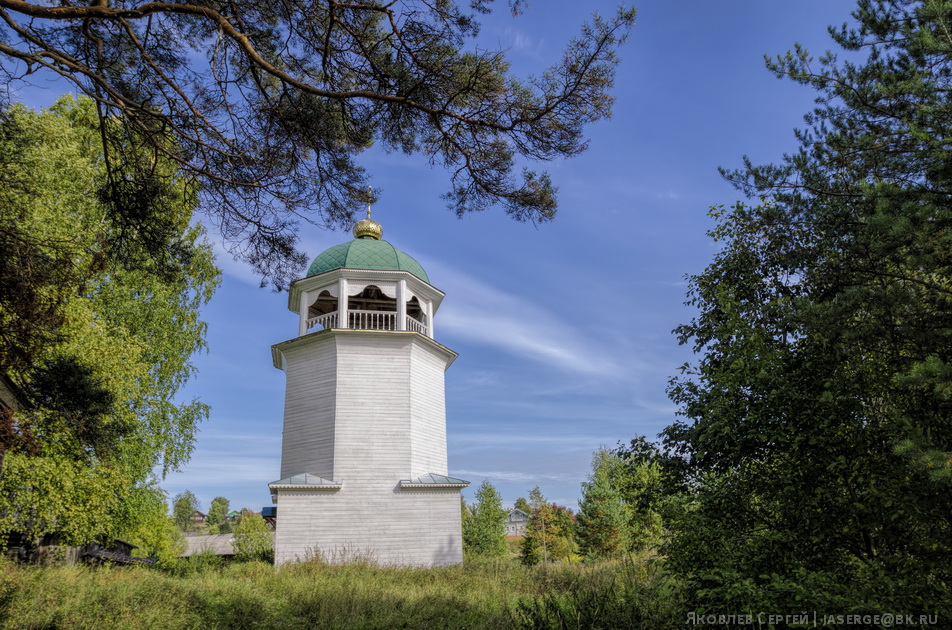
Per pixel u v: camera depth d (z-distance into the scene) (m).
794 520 7.59
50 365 11.03
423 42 6.57
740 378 8.43
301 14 6.72
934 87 7.70
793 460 7.68
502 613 10.87
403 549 20.09
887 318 6.66
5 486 15.46
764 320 8.75
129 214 7.43
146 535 27.38
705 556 7.77
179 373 25.47
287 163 7.68
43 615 9.90
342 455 20.78
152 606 11.46
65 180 17.20
